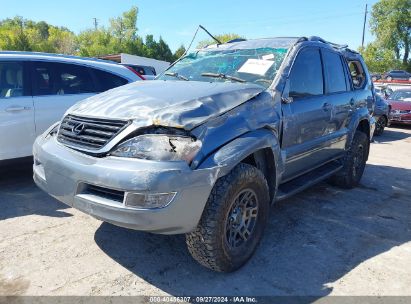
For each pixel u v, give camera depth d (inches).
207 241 114.7
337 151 203.5
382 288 122.8
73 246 140.7
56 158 121.4
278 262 135.9
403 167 304.7
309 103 165.5
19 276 120.6
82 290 115.0
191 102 119.6
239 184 118.9
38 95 205.5
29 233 149.8
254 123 128.9
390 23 2206.0
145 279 122.0
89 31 2792.8
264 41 176.1
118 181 105.3
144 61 1348.4
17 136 197.0
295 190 161.9
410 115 587.2
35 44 2295.8
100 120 120.6
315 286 122.3
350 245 152.4
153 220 104.4
